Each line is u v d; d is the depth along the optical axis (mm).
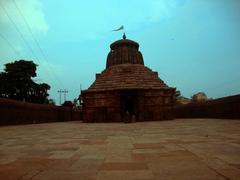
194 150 8320
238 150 8227
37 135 15844
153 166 6156
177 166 6078
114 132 16859
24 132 18750
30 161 7133
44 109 41906
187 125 22000
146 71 38531
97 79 38594
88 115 36094
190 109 46812
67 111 54719
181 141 10805
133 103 36531
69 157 7676
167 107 35844
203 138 11711
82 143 11062
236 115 29484
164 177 5141
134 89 34906
